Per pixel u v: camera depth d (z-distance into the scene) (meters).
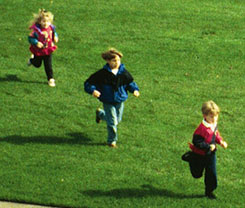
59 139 35.41
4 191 29.28
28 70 46.47
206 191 29.47
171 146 35.00
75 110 39.62
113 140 34.59
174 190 30.09
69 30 54.75
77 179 30.77
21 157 32.94
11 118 37.91
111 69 33.75
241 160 33.66
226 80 45.59
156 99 41.81
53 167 31.94
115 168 32.12
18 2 61.50
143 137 36.09
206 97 42.38
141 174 31.62
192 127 37.66
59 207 28.36
